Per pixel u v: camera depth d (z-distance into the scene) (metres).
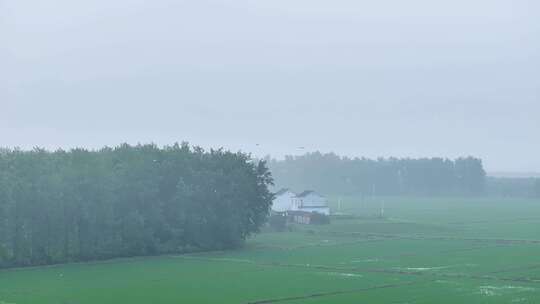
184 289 61.88
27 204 83.88
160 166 98.94
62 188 86.88
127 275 72.44
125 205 93.69
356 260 83.19
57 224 86.50
